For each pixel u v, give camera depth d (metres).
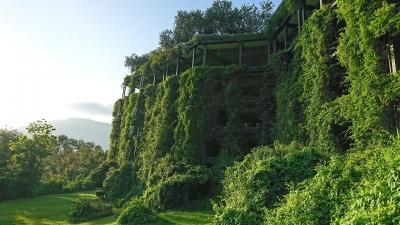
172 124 43.28
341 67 24.92
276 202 17.56
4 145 70.31
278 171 19.48
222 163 35.94
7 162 67.25
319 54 25.80
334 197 12.91
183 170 36.47
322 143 23.62
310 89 26.84
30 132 63.94
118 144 62.47
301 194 14.10
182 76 42.50
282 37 40.44
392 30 18.81
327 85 25.06
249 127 37.75
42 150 63.25
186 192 32.47
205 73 40.50
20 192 56.31
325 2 29.25
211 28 56.91
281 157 20.75
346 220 8.87
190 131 38.97
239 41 41.72
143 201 34.78
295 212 13.34
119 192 48.03
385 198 8.66
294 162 19.83
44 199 54.41
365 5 19.67
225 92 39.22
